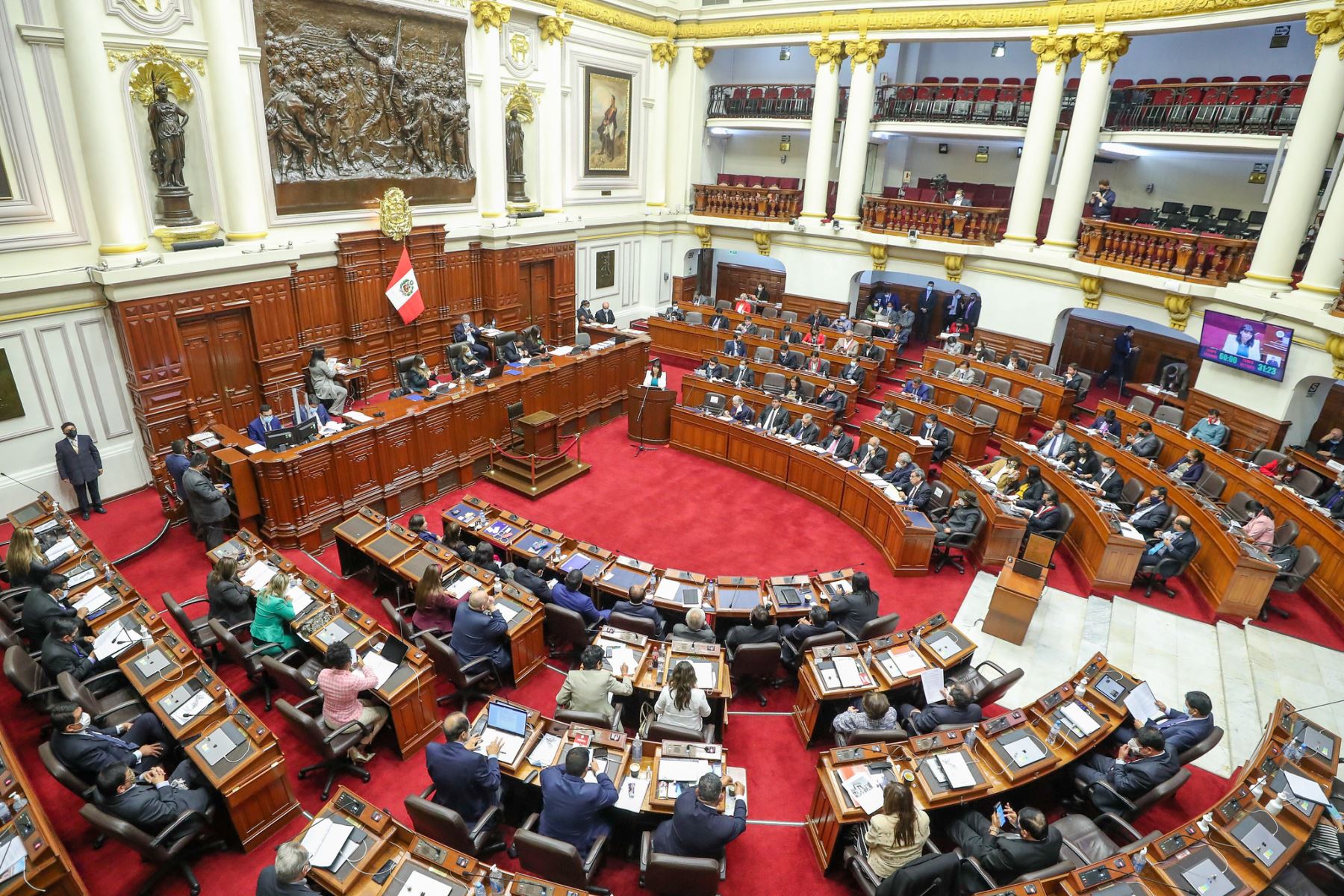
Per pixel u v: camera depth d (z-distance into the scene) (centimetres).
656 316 2206
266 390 1377
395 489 1195
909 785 605
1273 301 1325
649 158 2314
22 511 938
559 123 1919
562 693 693
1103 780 644
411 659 732
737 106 2333
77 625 726
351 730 680
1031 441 1636
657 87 2239
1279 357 1316
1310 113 1306
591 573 903
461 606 777
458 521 992
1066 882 525
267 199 1348
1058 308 1798
